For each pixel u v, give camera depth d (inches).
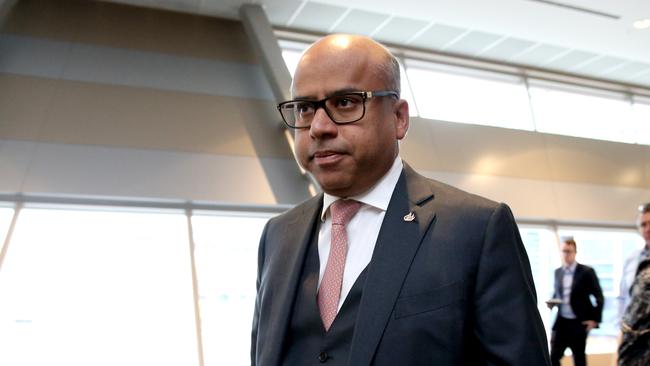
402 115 41.9
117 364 170.2
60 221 183.6
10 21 198.1
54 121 184.9
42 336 168.7
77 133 185.5
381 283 35.7
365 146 37.9
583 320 174.1
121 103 195.5
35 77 190.1
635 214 272.8
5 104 182.4
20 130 179.8
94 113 190.5
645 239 120.6
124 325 176.7
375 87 38.2
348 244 40.4
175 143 195.5
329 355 36.5
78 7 210.1
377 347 33.8
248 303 193.9
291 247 45.1
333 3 216.2
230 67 218.5
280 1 216.2
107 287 180.2
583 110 296.7
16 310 169.2
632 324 84.5
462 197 39.5
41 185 174.7
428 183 41.9
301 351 38.5
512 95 280.8
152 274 185.6
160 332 178.4
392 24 236.8
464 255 35.8
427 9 219.8
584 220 260.5
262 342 42.1
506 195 245.8
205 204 197.5
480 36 247.9
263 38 207.3
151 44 211.5
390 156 40.1
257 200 196.9
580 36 244.5
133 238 188.7
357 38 39.7
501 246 36.2
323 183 39.9
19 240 176.1
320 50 39.1
